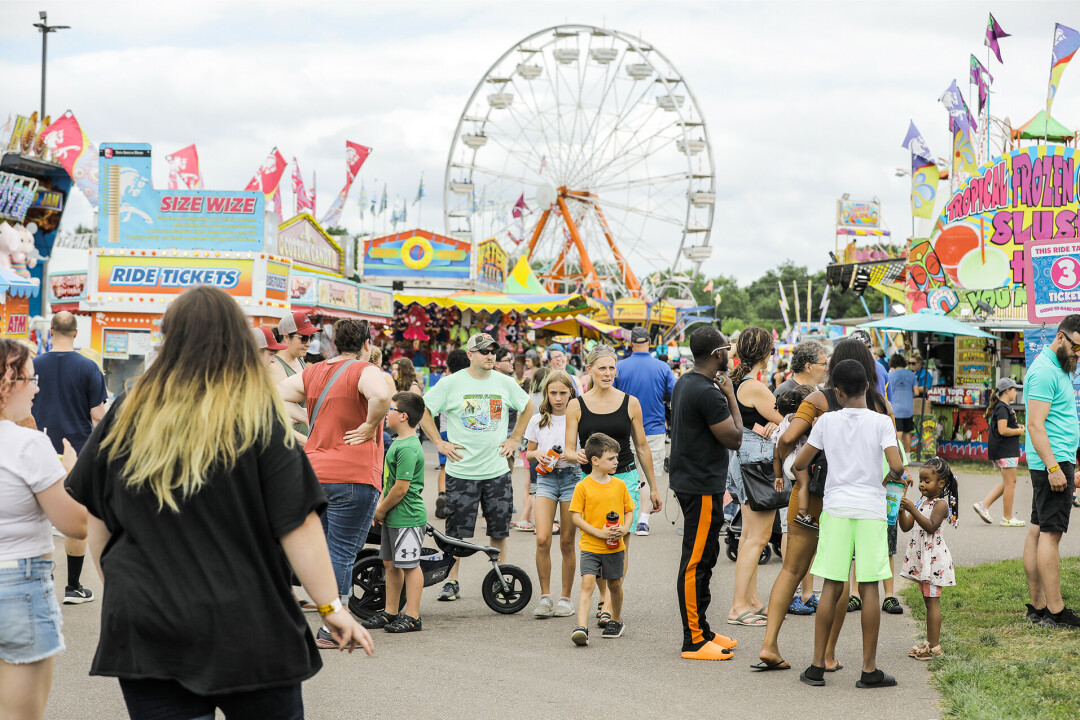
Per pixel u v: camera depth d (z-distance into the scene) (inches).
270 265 534.0
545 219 1448.1
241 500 106.0
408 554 249.1
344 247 796.6
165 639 102.3
